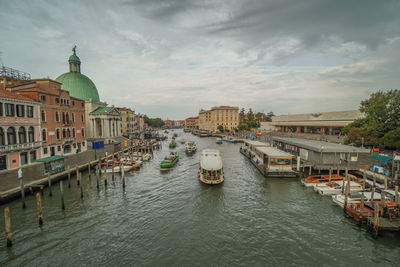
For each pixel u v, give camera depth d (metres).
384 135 39.03
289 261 13.91
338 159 33.56
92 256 14.35
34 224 18.19
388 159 26.92
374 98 43.66
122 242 15.94
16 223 18.25
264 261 13.91
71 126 45.56
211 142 92.94
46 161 27.55
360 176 30.17
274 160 33.56
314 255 14.49
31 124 34.22
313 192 26.02
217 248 15.26
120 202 23.25
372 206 19.11
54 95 40.19
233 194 25.61
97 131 75.44
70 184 28.05
